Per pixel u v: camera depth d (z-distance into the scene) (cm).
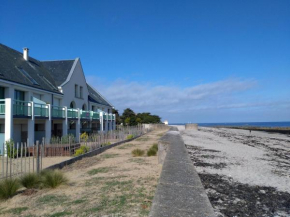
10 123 1534
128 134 2708
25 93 2017
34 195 637
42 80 2430
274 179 812
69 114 2456
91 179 789
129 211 489
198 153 1416
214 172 893
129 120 6469
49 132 2028
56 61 3122
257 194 636
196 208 350
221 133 3903
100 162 1146
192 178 520
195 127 4934
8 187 636
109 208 511
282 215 498
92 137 1997
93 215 478
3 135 1611
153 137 2905
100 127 3281
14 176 830
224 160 1186
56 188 692
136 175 822
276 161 1240
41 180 723
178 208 350
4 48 2361
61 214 492
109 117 3731
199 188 448
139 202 543
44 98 2259
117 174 850
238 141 2477
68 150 1444
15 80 1856
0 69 1844
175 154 859
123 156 1318
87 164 1105
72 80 2878
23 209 536
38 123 2034
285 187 712
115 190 646
